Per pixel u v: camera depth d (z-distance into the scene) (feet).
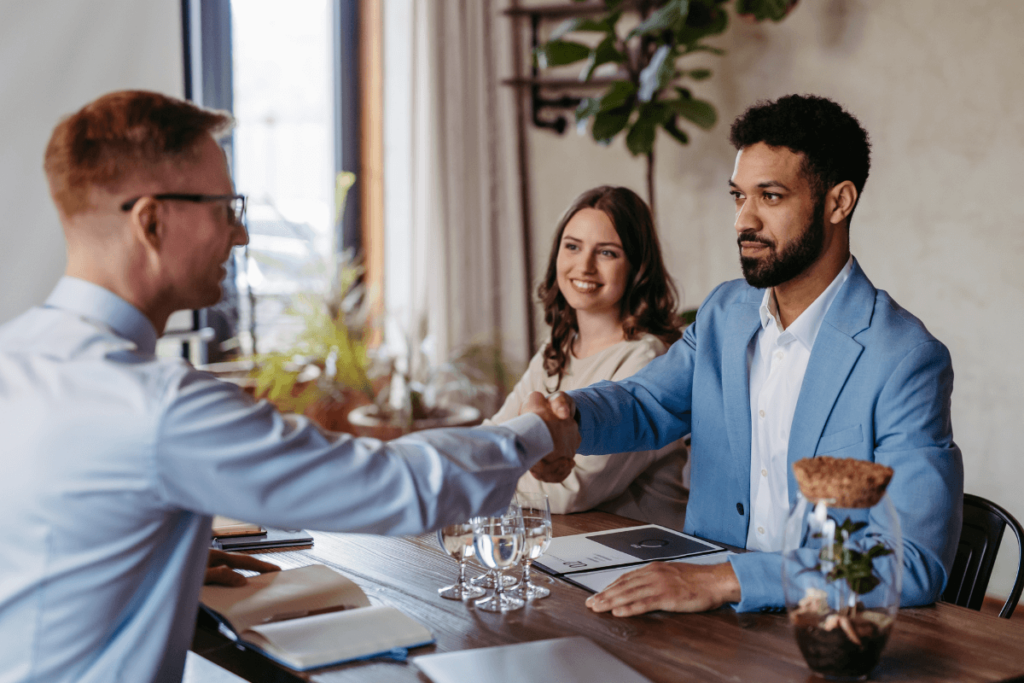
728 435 5.46
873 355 4.67
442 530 4.24
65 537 2.95
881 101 11.50
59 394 3.01
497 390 13.30
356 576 4.51
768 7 10.94
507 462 3.71
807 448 4.85
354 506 3.27
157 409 3.01
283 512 3.20
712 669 3.38
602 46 11.46
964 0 10.81
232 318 12.93
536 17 13.62
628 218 6.97
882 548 3.20
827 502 3.24
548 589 4.29
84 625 3.02
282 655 3.41
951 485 4.31
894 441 4.48
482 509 3.61
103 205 3.30
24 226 10.07
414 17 13.42
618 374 6.79
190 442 3.03
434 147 13.42
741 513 5.41
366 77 14.39
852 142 4.72
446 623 3.86
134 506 3.04
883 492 3.24
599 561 4.67
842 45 11.74
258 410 3.19
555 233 7.34
